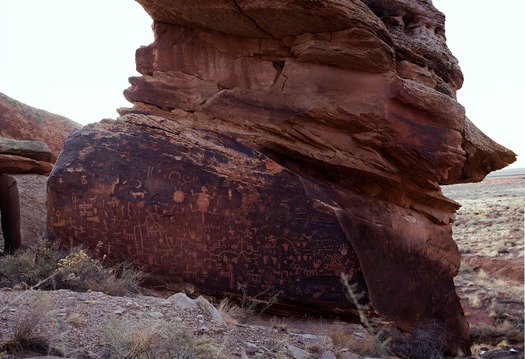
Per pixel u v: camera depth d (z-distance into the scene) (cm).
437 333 873
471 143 1060
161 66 921
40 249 726
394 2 986
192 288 776
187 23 900
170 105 902
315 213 801
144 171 796
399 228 900
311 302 786
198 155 810
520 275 1728
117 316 488
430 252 934
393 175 895
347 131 869
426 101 849
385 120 841
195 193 790
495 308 1315
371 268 816
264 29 859
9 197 1123
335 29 830
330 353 568
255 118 867
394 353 766
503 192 5150
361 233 825
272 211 795
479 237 2453
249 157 821
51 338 396
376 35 840
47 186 790
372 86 848
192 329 511
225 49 902
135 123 837
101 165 795
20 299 486
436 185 943
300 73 866
